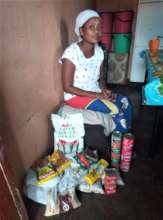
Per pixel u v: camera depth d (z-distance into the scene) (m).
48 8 1.41
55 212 1.28
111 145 1.55
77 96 1.55
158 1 2.74
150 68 1.55
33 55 1.26
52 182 1.27
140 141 2.00
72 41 2.03
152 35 2.96
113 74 3.42
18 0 1.05
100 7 3.39
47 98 1.53
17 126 1.17
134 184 1.51
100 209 1.33
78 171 1.37
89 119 1.46
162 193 1.44
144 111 2.53
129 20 3.04
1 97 1.00
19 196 1.01
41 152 1.53
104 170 1.44
